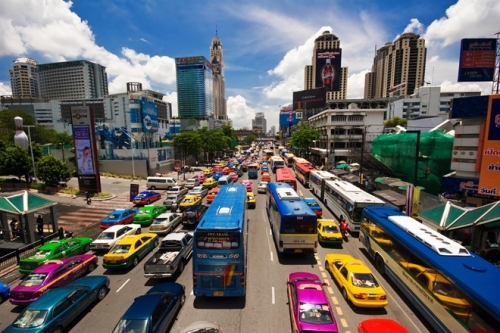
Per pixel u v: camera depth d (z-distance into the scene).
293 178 32.03
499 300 7.75
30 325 8.94
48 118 123.12
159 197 34.25
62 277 12.74
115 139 53.91
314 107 102.00
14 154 36.50
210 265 11.47
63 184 38.50
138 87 114.75
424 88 98.56
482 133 21.59
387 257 13.85
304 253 17.30
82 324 10.49
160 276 13.26
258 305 11.69
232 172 51.28
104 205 30.88
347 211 21.44
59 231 20.11
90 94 166.50
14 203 18.72
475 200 22.41
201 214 23.61
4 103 128.62
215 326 9.00
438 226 16.50
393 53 136.38
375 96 158.88
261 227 22.52
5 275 15.05
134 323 8.55
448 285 9.26
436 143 28.72
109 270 15.12
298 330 8.93
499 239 17.05
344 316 10.88
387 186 31.70
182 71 180.75
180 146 65.69
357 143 67.50
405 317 10.91
